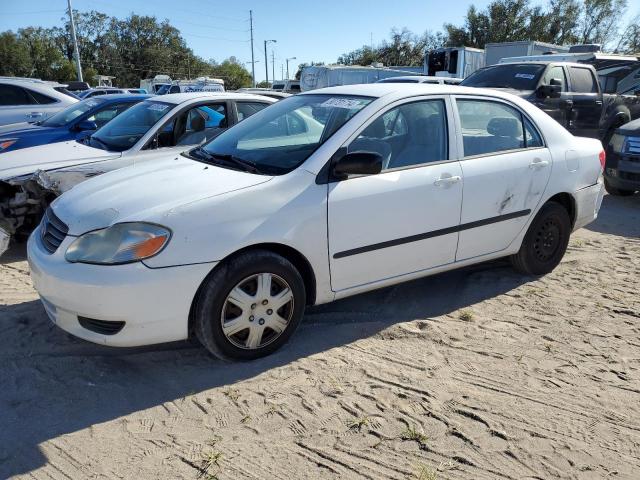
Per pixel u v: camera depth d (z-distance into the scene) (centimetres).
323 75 2247
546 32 4925
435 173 383
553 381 319
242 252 316
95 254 294
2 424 275
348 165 330
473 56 2103
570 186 468
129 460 251
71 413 285
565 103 903
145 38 8012
